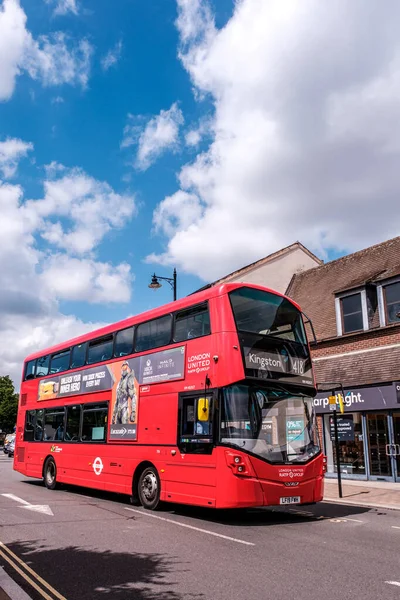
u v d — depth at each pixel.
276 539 8.03
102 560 6.62
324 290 22.75
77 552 7.05
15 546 7.42
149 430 11.28
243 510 11.46
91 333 14.83
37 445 16.92
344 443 18.52
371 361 17.97
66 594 5.23
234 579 5.75
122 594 5.22
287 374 10.20
